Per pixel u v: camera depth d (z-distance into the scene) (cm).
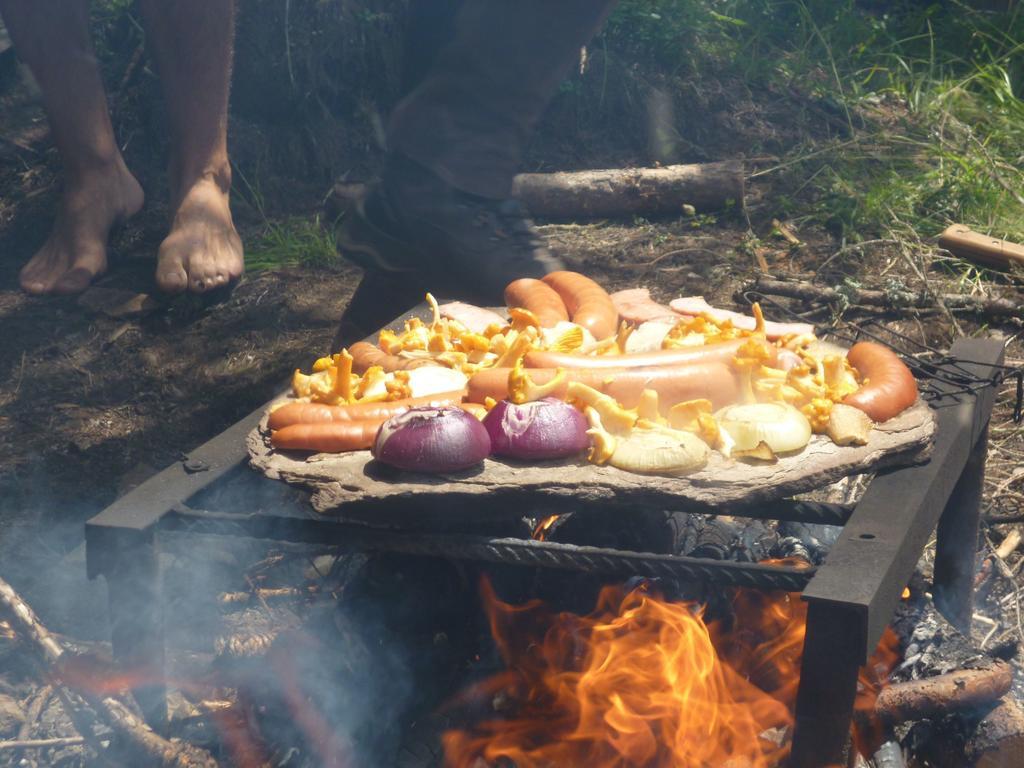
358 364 189
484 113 212
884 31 552
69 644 196
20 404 303
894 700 160
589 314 197
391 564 183
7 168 426
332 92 455
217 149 357
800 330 195
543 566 146
